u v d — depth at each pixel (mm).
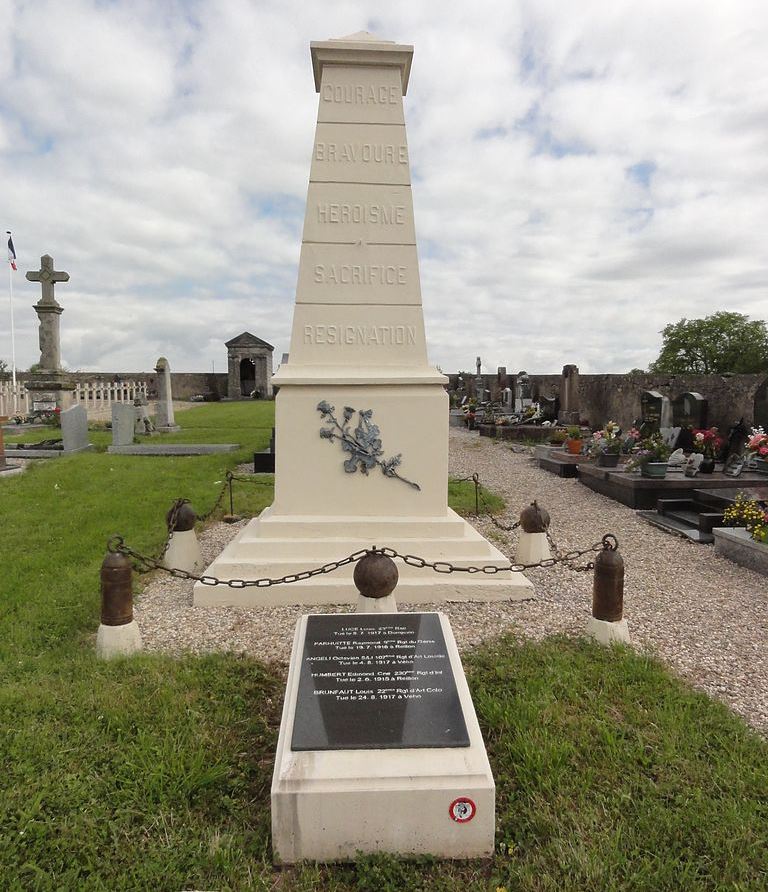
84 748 2961
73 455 13703
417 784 2424
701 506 8461
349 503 5688
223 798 2717
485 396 27219
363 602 3773
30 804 2592
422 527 5570
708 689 3793
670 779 2807
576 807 2668
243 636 4465
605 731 3117
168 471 11586
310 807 2398
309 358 5766
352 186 5785
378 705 2701
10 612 4836
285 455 5645
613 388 18625
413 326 5816
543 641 4285
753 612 5094
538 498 10117
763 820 2576
